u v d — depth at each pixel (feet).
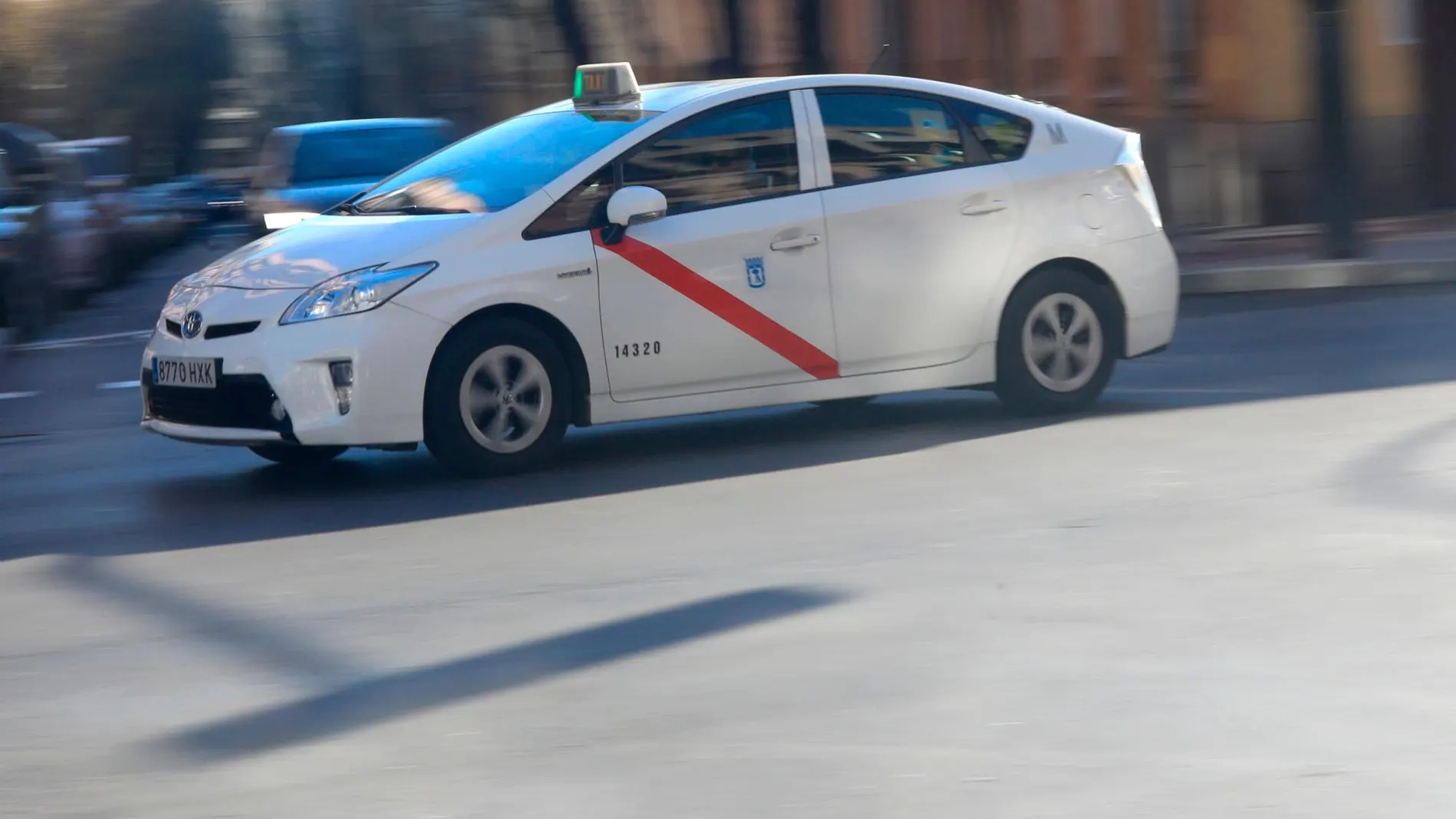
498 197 29.94
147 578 23.71
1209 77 70.59
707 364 30.30
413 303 28.14
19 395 46.44
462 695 17.92
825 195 31.12
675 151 30.40
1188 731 16.16
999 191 32.40
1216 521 24.02
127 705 18.10
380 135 63.41
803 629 19.76
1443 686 17.13
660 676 18.25
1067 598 20.61
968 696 17.29
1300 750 15.62
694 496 27.48
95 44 183.93
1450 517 23.63
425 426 28.55
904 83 32.35
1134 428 31.63
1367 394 34.17
